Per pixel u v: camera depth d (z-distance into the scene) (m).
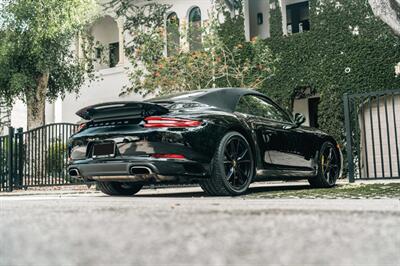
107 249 0.89
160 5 13.33
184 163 3.74
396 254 0.80
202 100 4.16
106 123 4.08
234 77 11.14
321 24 10.66
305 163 5.05
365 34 10.09
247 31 11.97
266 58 11.26
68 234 1.13
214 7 12.32
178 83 10.62
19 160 7.55
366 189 4.14
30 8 11.23
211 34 11.41
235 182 4.05
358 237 1.01
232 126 4.09
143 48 12.02
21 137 7.60
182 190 5.99
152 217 1.53
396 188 4.19
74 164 4.21
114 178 4.07
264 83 11.34
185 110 3.94
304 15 12.43
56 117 16.73
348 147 6.34
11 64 12.03
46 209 2.12
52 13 11.28
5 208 2.29
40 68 11.88
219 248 0.88
